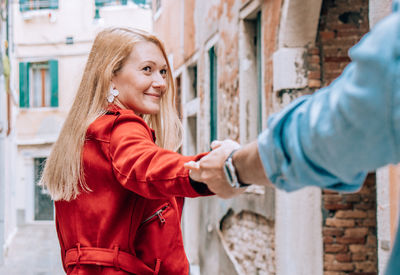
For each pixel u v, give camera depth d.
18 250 11.73
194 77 8.65
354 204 4.16
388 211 2.44
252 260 5.12
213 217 6.70
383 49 0.53
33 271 8.96
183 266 1.49
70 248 1.40
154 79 1.47
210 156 0.88
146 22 16.47
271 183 0.74
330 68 4.14
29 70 18.48
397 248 0.66
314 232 4.10
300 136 0.65
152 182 1.07
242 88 5.36
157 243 1.44
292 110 0.69
